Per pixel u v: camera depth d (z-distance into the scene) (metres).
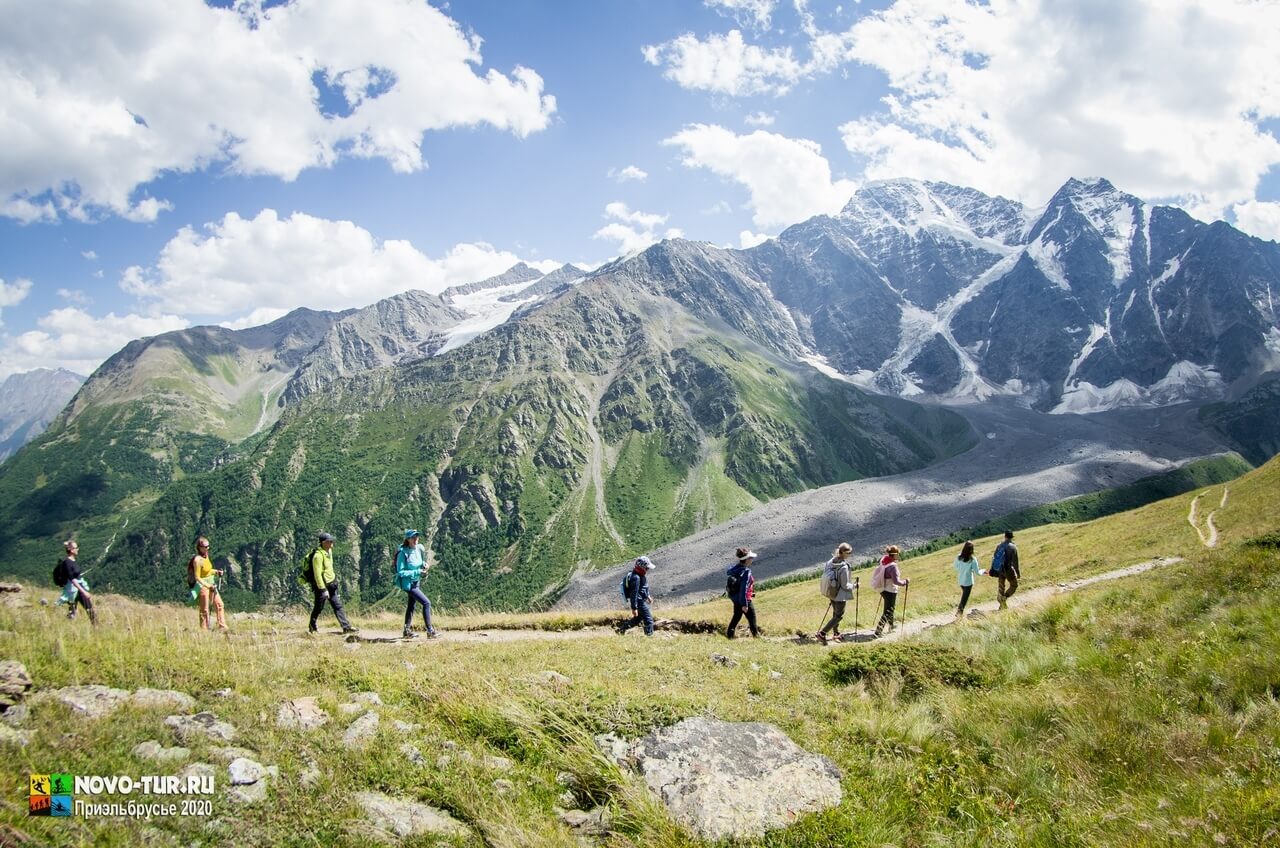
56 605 22.75
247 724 9.80
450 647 19.38
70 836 6.85
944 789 10.27
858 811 9.30
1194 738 10.68
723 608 38.00
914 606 35.50
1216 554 22.44
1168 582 21.00
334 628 25.11
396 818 8.24
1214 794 8.72
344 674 12.72
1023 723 12.52
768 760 10.50
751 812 9.05
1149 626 17.25
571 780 10.01
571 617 29.23
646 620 25.80
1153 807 8.84
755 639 24.91
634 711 11.89
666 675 16.28
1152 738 11.02
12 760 7.89
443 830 8.24
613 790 9.63
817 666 18.27
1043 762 10.90
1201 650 14.22
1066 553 57.47
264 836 7.45
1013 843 8.67
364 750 9.62
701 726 11.30
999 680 15.97
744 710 13.13
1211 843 7.72
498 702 11.84
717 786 9.52
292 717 10.21
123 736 8.79
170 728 9.26
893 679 15.80
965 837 8.91
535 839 8.20
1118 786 9.88
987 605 33.56
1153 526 57.69
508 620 29.09
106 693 10.01
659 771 10.01
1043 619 21.11
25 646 11.38
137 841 6.94
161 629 15.74
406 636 22.48
